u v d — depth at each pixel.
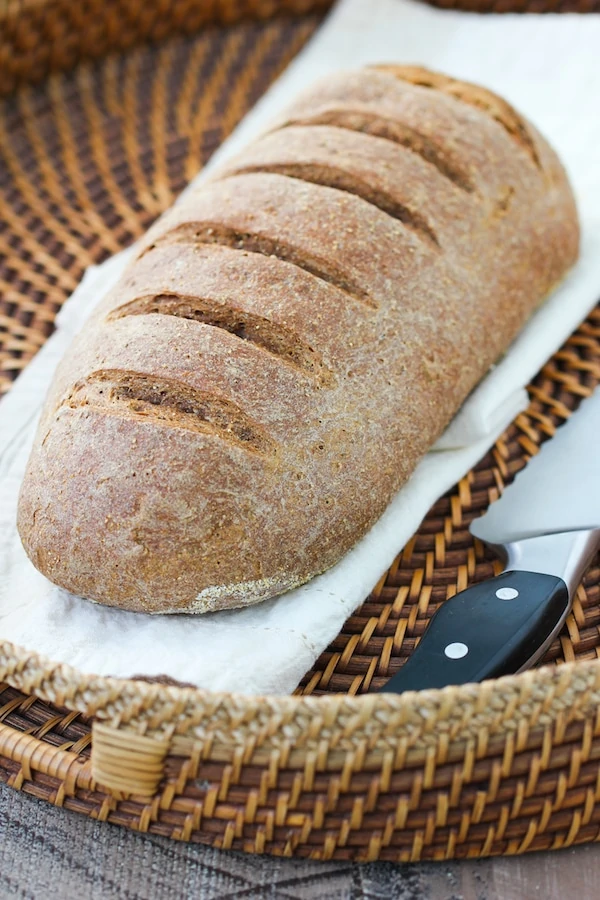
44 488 0.57
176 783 0.52
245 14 0.88
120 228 0.76
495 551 0.61
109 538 0.56
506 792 0.52
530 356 0.66
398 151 0.65
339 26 0.86
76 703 0.52
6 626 0.58
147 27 0.86
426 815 0.52
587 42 0.82
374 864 0.53
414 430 0.61
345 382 0.59
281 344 0.58
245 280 0.59
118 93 0.85
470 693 0.50
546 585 0.57
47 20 0.83
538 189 0.68
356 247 0.61
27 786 0.54
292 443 0.57
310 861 0.53
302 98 0.69
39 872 0.53
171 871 0.53
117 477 0.56
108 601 0.57
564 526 0.60
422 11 0.86
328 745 0.51
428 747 0.51
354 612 0.60
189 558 0.56
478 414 0.63
